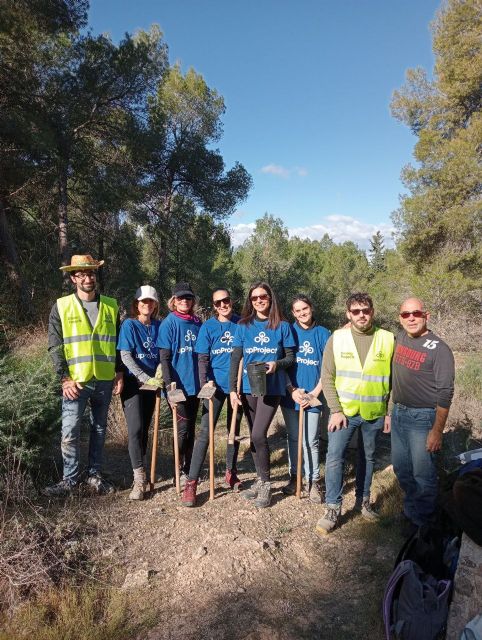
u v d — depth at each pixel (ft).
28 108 41.83
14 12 39.09
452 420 19.97
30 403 13.58
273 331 12.98
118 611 8.99
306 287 71.41
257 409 12.94
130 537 11.53
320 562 10.93
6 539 10.05
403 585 8.48
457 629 7.77
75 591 9.52
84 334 13.19
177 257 69.31
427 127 60.03
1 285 39.83
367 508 12.77
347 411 11.96
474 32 56.70
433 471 10.98
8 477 12.20
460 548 8.32
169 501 13.51
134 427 13.56
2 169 39.63
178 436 14.49
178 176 67.62
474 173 54.44
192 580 10.05
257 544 11.16
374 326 12.16
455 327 50.11
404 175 60.23
